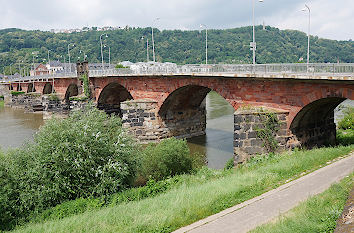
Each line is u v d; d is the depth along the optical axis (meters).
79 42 197.38
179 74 44.12
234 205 17.69
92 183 25.16
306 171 21.97
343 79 25.59
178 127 54.16
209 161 40.34
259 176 22.06
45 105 84.50
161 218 16.78
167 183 26.20
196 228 15.20
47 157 23.98
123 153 27.08
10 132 64.12
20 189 23.41
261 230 13.54
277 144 32.44
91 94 72.12
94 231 16.48
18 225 21.34
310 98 29.94
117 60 156.12
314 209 14.43
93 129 26.95
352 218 12.18
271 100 33.75
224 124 63.09
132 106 51.50
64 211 21.91
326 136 37.09
